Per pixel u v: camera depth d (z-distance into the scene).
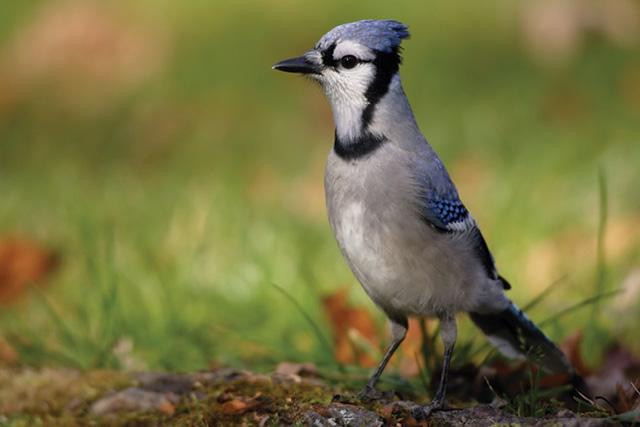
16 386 8.20
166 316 9.91
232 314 10.27
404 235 7.59
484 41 17.67
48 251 11.52
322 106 16.28
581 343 9.09
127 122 16.31
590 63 16.47
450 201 7.78
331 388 7.92
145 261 11.03
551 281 10.86
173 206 12.79
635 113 15.31
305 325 10.02
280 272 10.88
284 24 18.16
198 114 16.34
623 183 12.65
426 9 18.34
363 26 7.98
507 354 8.25
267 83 17.08
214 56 17.52
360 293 10.53
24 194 13.45
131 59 16.58
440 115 15.37
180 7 18.28
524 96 15.82
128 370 8.77
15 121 16.55
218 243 11.64
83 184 14.29
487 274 7.98
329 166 7.92
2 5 18.39
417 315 7.94
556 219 12.06
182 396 7.82
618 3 13.56
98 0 17.09
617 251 11.23
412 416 7.18
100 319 9.72
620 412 7.25
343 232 7.81
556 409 7.29
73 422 7.63
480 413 7.14
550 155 13.58
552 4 13.69
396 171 7.66
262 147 15.53
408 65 17.02
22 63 16.67
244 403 7.38
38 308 10.53
